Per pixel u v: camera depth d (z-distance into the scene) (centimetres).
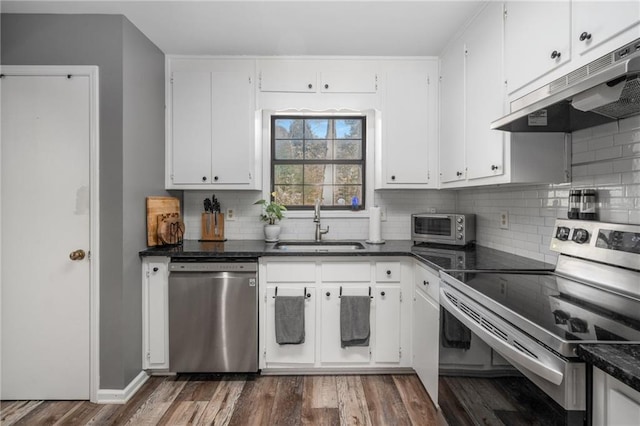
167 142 265
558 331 93
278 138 304
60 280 207
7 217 206
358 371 238
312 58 270
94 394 206
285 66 270
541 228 190
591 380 84
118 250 207
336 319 231
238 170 266
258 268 230
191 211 295
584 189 156
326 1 200
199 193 295
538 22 149
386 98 270
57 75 205
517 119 143
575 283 147
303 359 231
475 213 267
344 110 278
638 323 99
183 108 265
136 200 223
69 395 208
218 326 226
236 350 227
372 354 233
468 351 140
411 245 263
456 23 222
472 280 152
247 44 251
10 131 205
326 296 230
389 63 271
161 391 217
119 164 207
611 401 78
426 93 270
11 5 198
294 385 223
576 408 85
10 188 206
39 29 206
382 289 232
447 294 162
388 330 232
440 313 172
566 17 133
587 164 159
